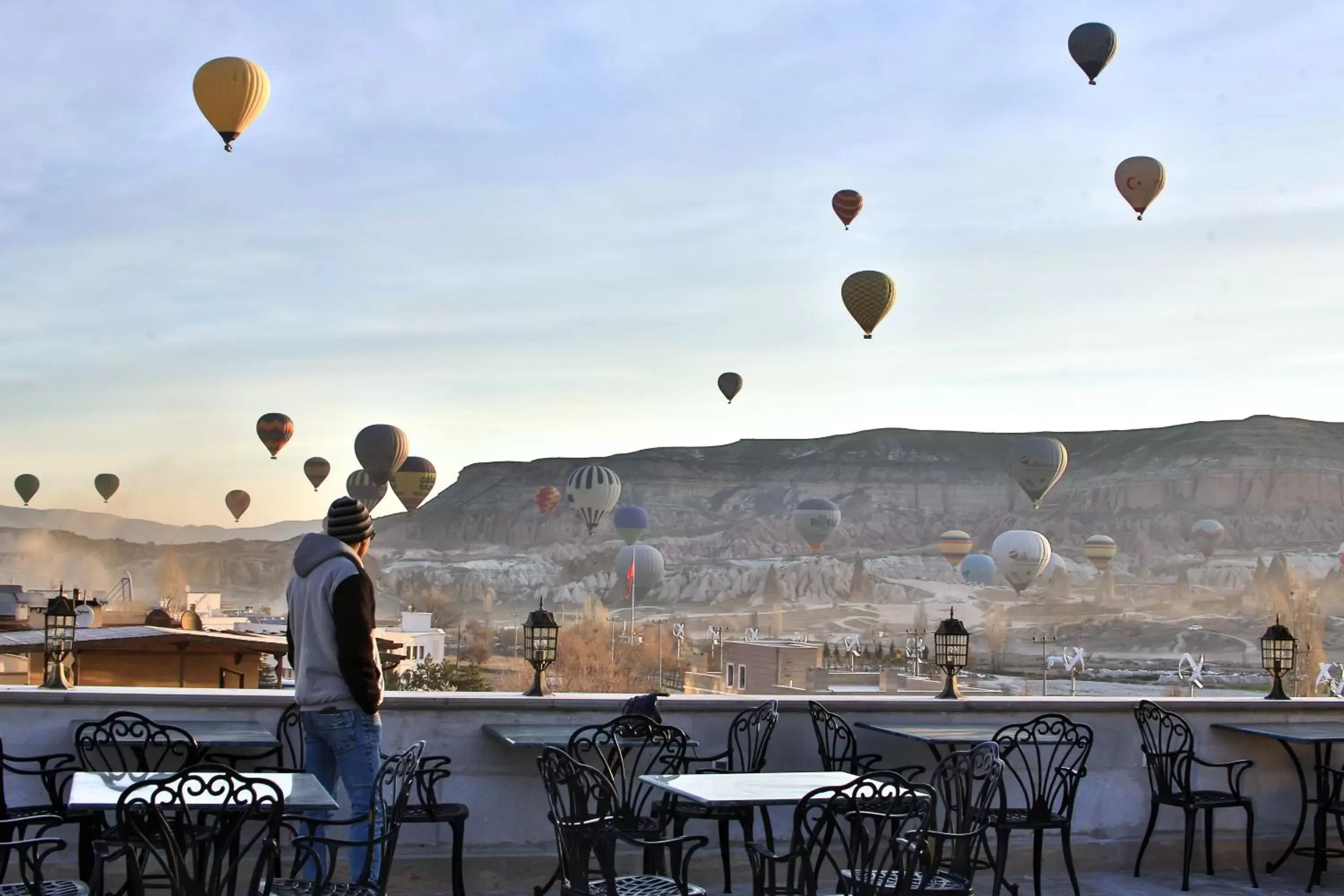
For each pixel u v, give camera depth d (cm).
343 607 542
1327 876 793
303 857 468
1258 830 839
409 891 686
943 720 784
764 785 556
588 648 9394
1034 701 800
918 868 541
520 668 7844
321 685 548
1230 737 840
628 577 10644
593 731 684
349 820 462
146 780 502
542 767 526
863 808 500
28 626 2742
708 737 743
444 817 638
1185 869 752
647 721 636
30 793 643
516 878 700
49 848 636
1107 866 801
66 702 649
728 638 11906
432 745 702
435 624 10050
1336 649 15650
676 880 554
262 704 675
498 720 710
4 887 451
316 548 558
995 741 603
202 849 421
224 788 432
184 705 665
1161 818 820
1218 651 19138
